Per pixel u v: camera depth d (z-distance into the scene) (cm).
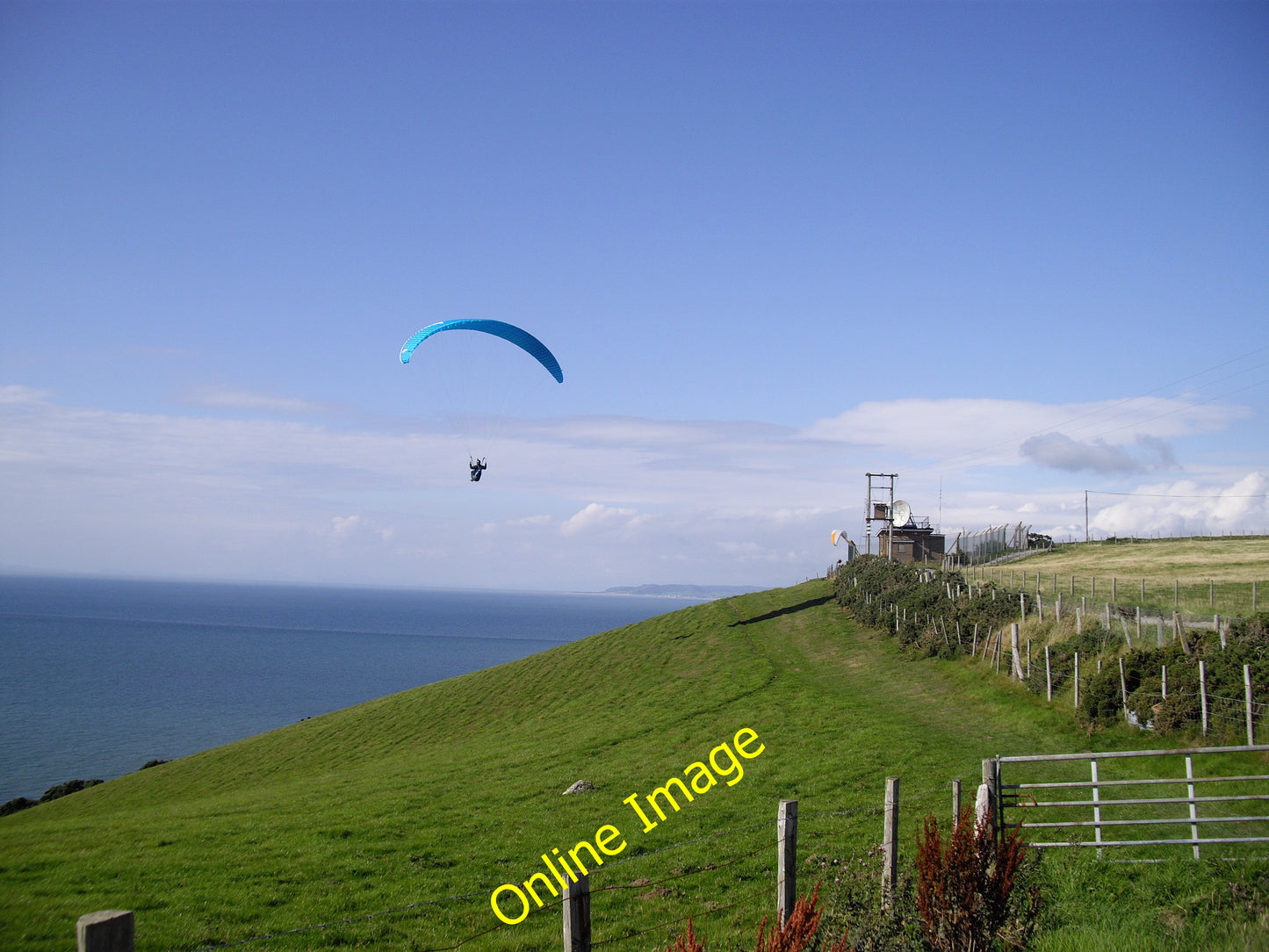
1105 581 5100
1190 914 1122
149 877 1902
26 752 8612
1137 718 2455
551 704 5006
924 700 3381
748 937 1297
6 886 1866
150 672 15762
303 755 5053
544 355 3912
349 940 1514
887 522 7475
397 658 19675
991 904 946
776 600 7438
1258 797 1303
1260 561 5447
